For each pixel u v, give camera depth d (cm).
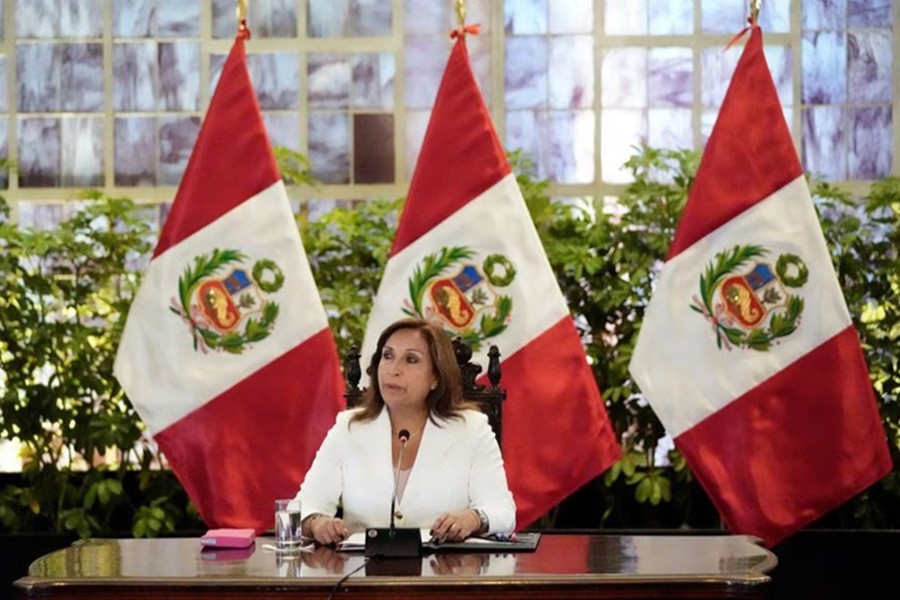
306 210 1295
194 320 1059
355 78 1301
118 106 1302
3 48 1298
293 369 1058
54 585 637
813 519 1035
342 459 803
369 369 809
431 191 1063
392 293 1060
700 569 660
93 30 1302
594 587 633
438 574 647
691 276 1045
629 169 1294
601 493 1217
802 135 1291
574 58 1298
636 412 1177
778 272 1039
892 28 1290
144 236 1234
